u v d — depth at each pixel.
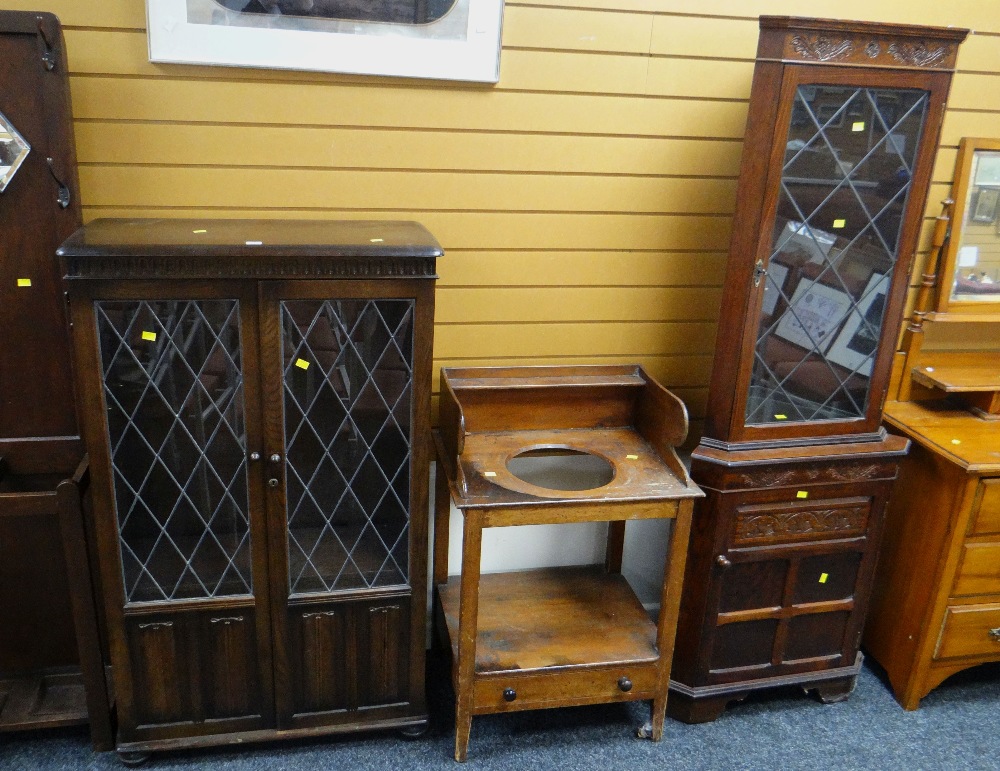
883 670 2.38
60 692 1.96
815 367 1.98
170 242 1.56
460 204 2.05
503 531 2.33
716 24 2.02
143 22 1.79
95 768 1.89
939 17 2.12
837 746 2.07
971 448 2.06
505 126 2.00
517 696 1.93
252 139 1.91
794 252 1.88
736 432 1.97
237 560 1.80
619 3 1.96
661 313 2.25
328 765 1.94
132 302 1.58
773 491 1.97
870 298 1.95
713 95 2.08
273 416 1.69
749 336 1.89
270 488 1.74
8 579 1.89
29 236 1.79
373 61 1.88
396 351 1.71
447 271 2.10
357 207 2.01
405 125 1.96
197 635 1.83
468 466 1.90
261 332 1.63
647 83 2.03
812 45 1.73
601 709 2.18
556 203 2.09
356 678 1.95
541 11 1.93
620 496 1.79
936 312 2.30
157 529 1.75
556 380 2.09
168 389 1.66
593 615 2.15
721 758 2.02
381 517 1.83
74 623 1.88
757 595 2.07
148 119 1.85
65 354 1.87
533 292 2.16
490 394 2.07
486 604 2.18
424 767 1.95
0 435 1.90
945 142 2.23
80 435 1.92
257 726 1.94
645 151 2.09
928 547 2.13
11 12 1.65
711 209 2.17
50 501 1.72
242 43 1.81
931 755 2.05
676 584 1.91
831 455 1.97
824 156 1.82
